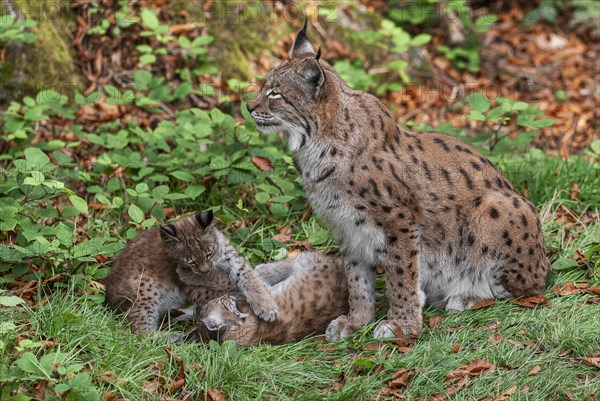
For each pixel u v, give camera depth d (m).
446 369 10.24
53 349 10.06
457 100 19.78
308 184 11.35
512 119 18.97
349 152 11.05
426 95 19.81
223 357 10.19
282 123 11.28
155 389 9.77
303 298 11.47
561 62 21.81
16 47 16.42
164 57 17.50
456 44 21.52
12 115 14.96
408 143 11.52
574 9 23.27
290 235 13.38
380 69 19.70
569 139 18.44
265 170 13.79
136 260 11.51
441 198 11.38
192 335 11.00
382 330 11.12
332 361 10.64
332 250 12.96
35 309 10.88
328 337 11.25
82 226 13.21
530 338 10.87
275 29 18.89
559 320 11.02
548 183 14.63
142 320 11.19
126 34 17.52
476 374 10.21
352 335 11.08
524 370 10.23
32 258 11.82
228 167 13.80
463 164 11.59
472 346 10.77
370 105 11.34
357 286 11.55
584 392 9.89
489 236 11.43
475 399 9.88
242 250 12.70
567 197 14.41
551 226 13.48
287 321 11.27
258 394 9.86
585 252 12.60
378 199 11.05
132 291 11.30
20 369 9.44
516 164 14.95
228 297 11.16
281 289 11.46
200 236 11.38
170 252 11.33
